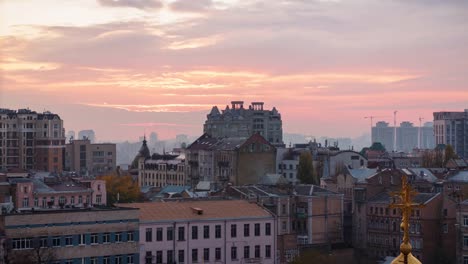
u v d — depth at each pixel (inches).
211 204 7027.6
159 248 6466.5
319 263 7819.9
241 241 6845.5
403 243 1499.8
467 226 7632.9
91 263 5944.9
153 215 6520.7
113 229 6072.8
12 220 5639.8
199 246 6658.5
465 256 7642.7
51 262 5664.4
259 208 7076.8
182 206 6855.3
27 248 5684.1
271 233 6978.4
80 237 5905.5
